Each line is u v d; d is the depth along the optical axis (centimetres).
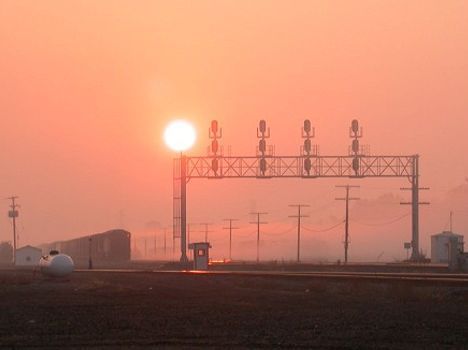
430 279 8169
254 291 8294
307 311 5991
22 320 5416
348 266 13888
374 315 5644
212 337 4422
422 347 4019
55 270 10950
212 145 13612
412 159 13775
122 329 4838
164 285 9331
